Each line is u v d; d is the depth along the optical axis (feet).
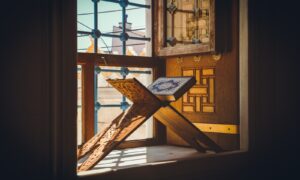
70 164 7.09
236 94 10.78
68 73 7.13
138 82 8.81
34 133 6.82
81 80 10.68
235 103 10.79
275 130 11.05
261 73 10.66
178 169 8.72
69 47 7.15
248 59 10.36
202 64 11.55
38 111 6.88
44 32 6.97
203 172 9.27
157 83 10.29
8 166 6.56
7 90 6.56
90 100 10.73
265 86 10.78
